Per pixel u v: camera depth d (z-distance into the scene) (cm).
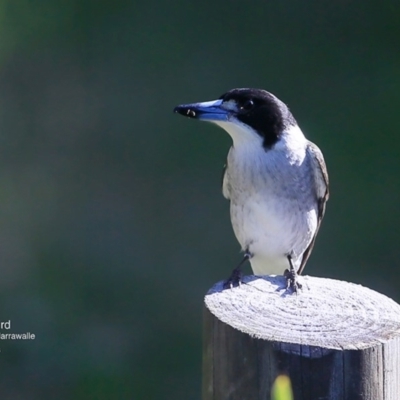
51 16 1711
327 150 1404
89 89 1592
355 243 1263
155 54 1631
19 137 1514
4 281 1241
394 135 1426
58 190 1403
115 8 1711
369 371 485
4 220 1347
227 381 506
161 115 1525
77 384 1089
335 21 1633
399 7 1627
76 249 1298
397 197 1324
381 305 545
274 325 511
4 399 1081
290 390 478
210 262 1257
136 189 1397
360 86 1521
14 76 1625
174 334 1150
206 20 1673
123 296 1210
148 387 1082
